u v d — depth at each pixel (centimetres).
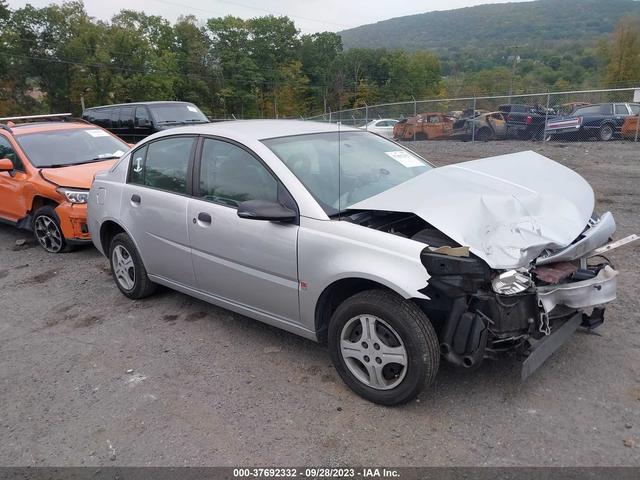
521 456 273
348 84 8369
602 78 6003
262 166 369
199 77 6769
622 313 421
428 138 2208
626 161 1337
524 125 1964
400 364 304
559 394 321
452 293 286
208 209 396
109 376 373
